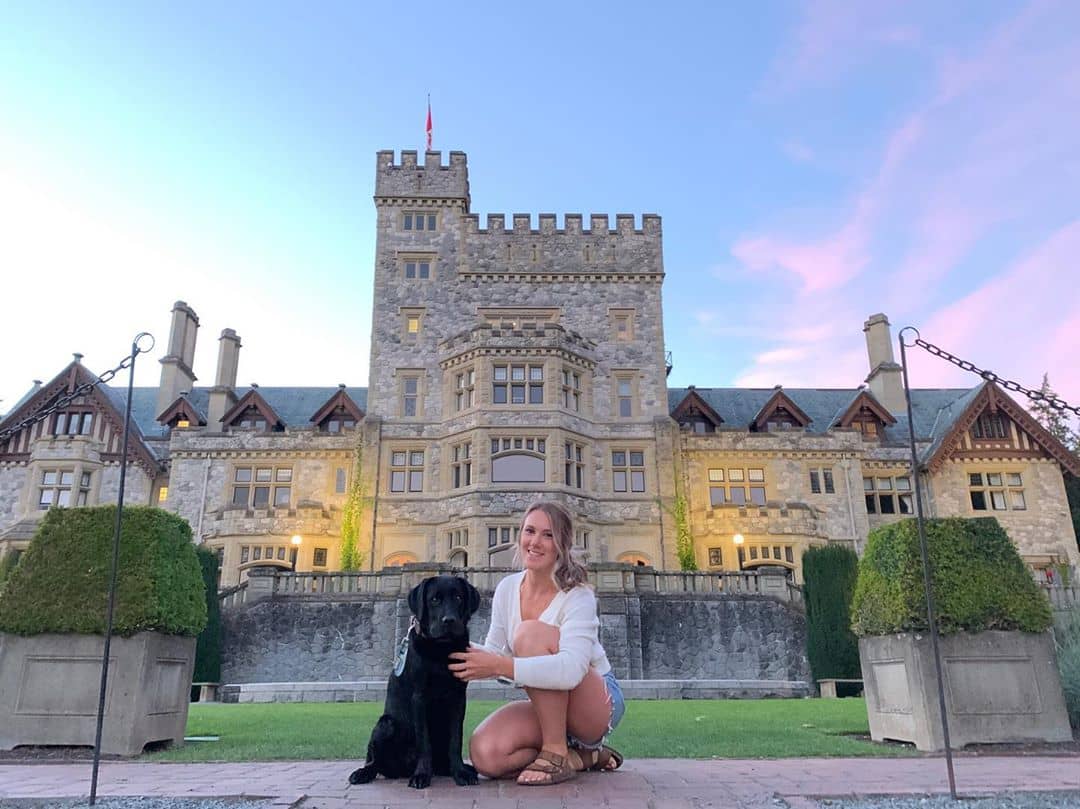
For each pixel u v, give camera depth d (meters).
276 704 15.67
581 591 5.09
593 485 31.48
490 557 28.58
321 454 33.56
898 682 8.12
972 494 34.62
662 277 35.00
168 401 38.28
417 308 34.22
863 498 33.41
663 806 4.37
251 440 33.66
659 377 33.47
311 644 22.17
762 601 22.73
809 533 31.03
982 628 8.00
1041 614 8.11
